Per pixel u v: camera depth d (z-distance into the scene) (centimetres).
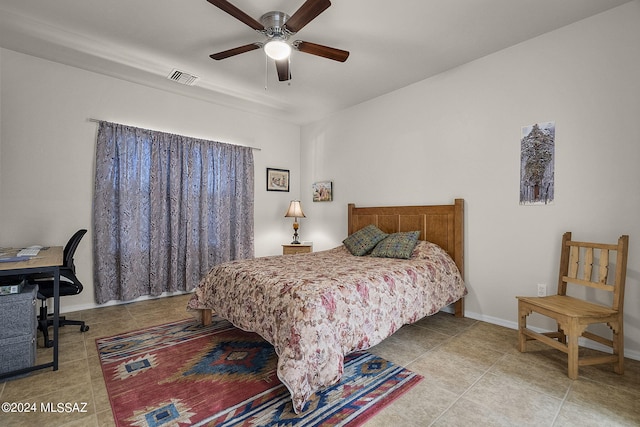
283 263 285
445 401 176
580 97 249
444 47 288
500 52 294
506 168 291
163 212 385
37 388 189
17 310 202
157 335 272
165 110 393
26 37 275
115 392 185
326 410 168
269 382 196
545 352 238
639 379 198
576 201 251
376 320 214
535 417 163
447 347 248
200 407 170
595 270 240
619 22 230
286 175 523
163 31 263
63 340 260
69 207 330
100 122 342
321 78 354
